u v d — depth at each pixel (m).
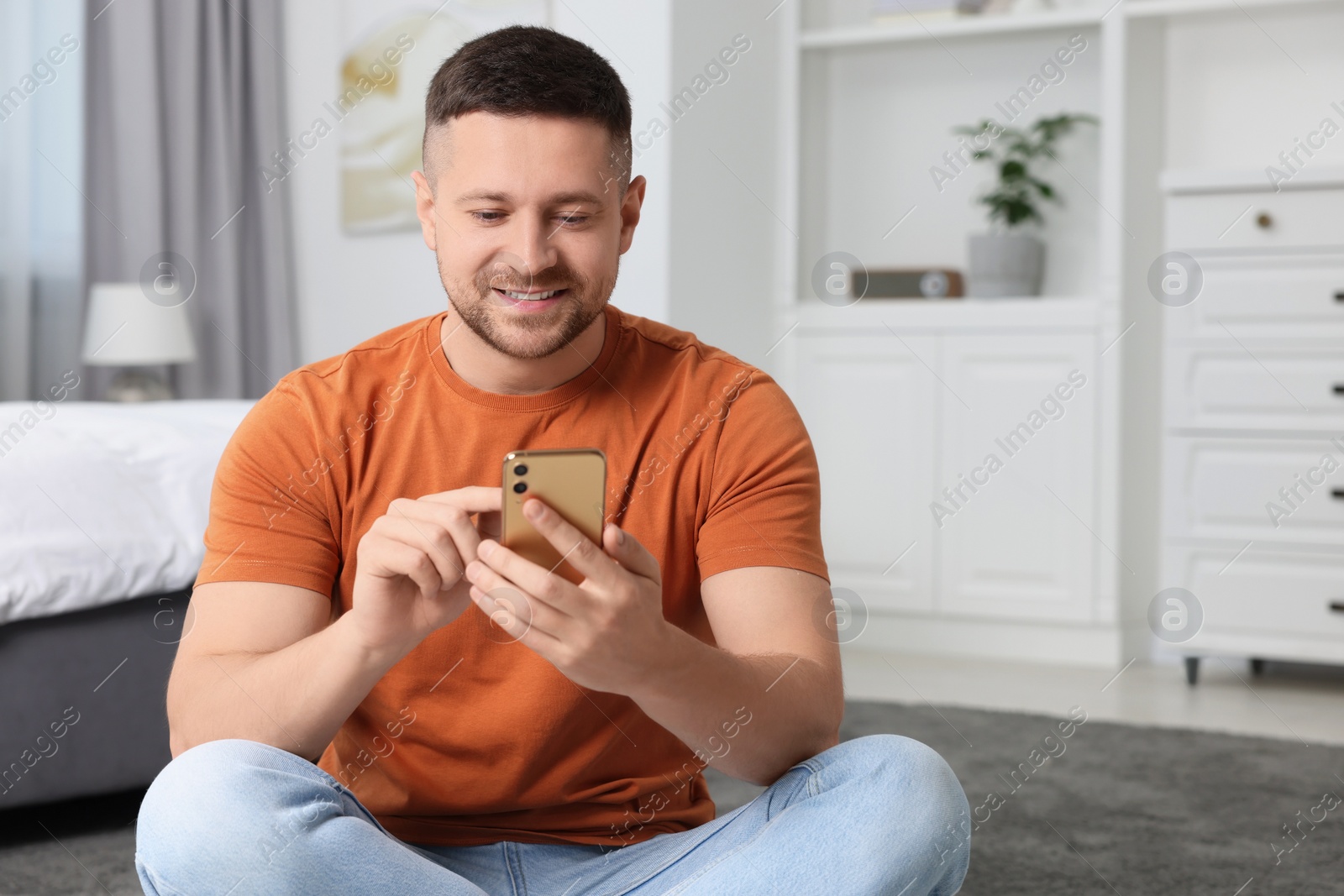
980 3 3.61
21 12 3.68
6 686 1.79
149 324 3.70
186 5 3.96
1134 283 3.35
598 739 1.06
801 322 3.68
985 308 3.43
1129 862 1.67
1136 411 3.38
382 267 3.92
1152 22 3.44
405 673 1.03
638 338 1.12
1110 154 3.29
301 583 1.03
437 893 0.87
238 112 4.04
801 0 3.82
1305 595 3.03
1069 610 3.35
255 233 4.07
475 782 1.04
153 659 1.91
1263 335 3.06
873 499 3.58
